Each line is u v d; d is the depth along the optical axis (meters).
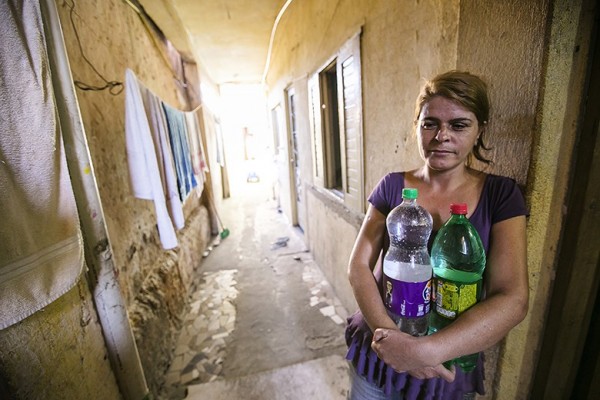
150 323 1.88
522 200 0.73
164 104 2.10
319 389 1.75
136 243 2.05
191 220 3.85
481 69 0.95
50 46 1.04
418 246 0.83
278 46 4.48
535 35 0.78
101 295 1.22
